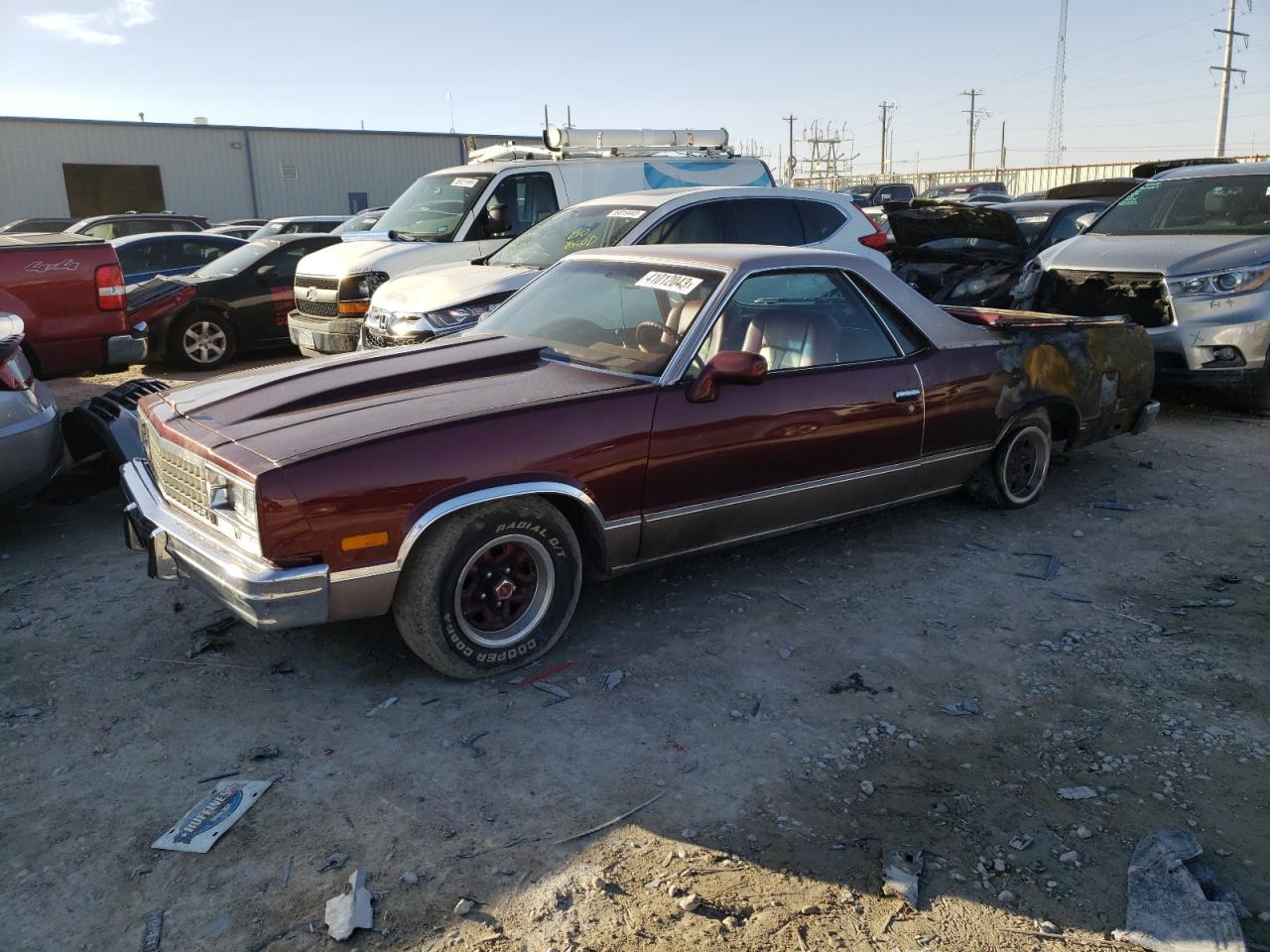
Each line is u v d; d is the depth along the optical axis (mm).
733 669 3783
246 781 3037
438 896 2568
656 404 3865
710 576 4668
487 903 2545
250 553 3260
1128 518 5520
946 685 3684
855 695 3605
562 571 3748
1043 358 5277
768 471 4219
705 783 3066
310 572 3178
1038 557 4922
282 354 12406
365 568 3273
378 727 3359
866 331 4664
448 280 7391
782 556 4914
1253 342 7297
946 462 4977
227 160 33875
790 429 4234
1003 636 4082
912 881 2621
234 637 4020
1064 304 8320
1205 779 3109
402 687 3623
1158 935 2430
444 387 3883
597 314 4504
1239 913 2531
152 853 2723
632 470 3803
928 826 2879
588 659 3852
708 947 2408
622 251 4906
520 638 3697
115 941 2408
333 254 9289
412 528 3314
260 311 11391
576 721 3406
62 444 5367
